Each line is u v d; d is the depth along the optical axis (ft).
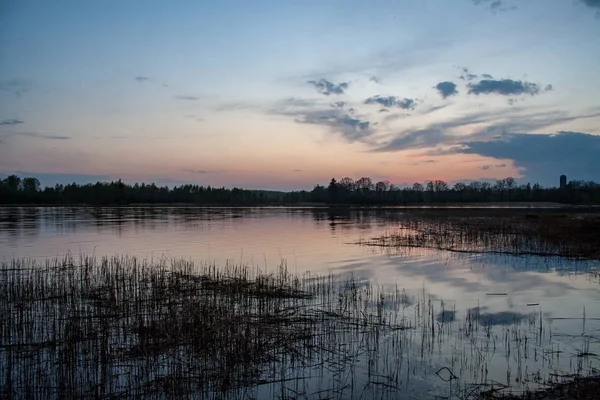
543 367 38.65
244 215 324.39
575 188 526.98
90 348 43.52
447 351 42.80
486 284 73.77
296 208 495.00
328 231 179.52
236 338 43.55
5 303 59.41
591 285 72.54
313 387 35.58
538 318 53.72
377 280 77.77
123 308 56.24
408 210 395.75
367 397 33.71
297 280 73.26
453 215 278.05
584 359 40.32
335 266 93.50
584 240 123.13
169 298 58.49
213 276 77.36
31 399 33.24
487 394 33.58
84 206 521.24
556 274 82.23
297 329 48.83
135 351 42.70
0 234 162.91
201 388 34.96
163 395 34.55
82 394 34.32
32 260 98.73
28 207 478.18
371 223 228.02
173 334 45.70
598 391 33.22
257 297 63.82
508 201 574.15
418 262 97.86
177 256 108.99
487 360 40.45
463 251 113.50
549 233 138.82
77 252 114.52
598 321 52.16
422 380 36.45
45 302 60.64
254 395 34.45
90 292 65.26
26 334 47.70
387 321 52.49
